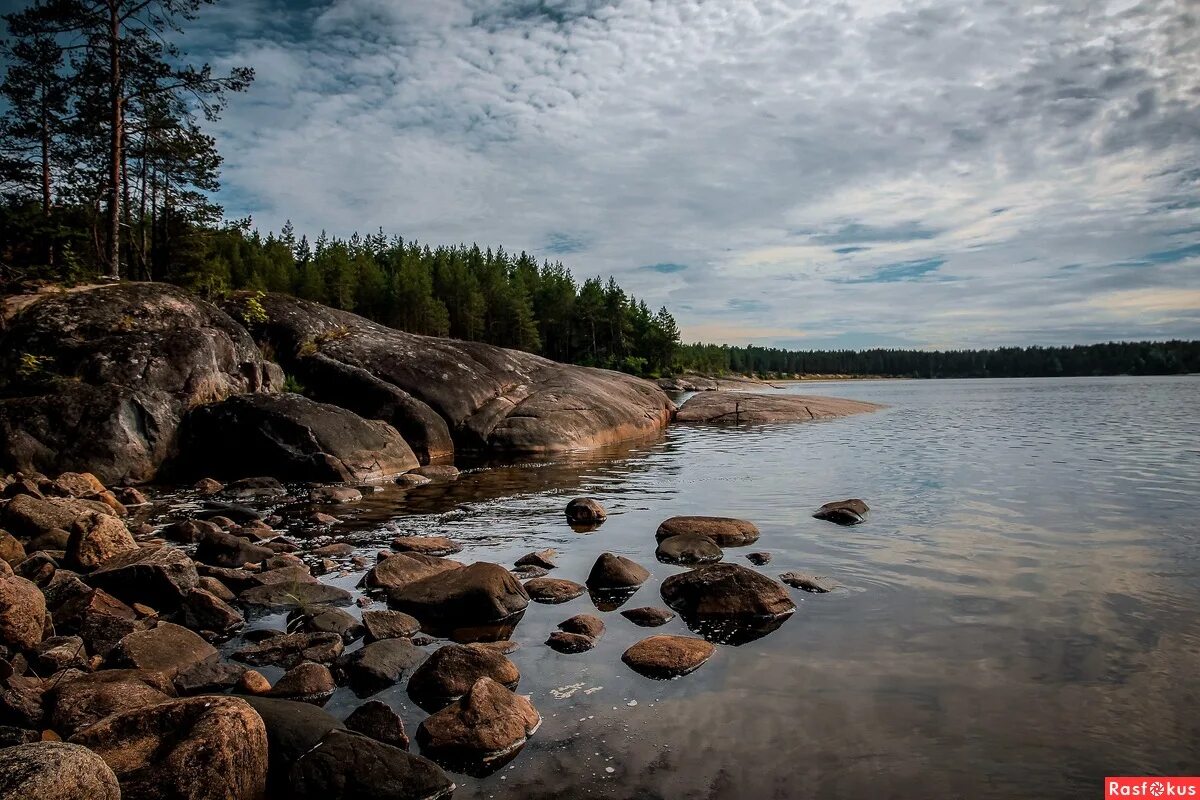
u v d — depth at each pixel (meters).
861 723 4.71
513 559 9.38
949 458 18.83
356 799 3.96
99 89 24.36
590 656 5.99
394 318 71.88
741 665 5.71
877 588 7.66
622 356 88.75
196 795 3.77
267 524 11.70
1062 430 27.00
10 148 27.06
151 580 7.31
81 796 3.34
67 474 13.44
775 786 4.01
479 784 4.12
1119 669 5.47
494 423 22.50
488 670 5.43
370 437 17.75
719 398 39.47
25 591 5.88
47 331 17.30
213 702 4.32
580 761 4.33
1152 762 4.20
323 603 7.53
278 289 68.62
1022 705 4.92
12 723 4.61
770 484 15.30
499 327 78.88
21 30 22.33
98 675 5.21
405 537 10.56
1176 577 7.81
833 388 111.62
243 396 17.41
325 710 5.07
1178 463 17.00
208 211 31.77
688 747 4.45
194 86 24.16
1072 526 10.42
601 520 11.78
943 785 4.00
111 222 22.70
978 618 6.65
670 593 7.54
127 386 16.52
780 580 7.95
